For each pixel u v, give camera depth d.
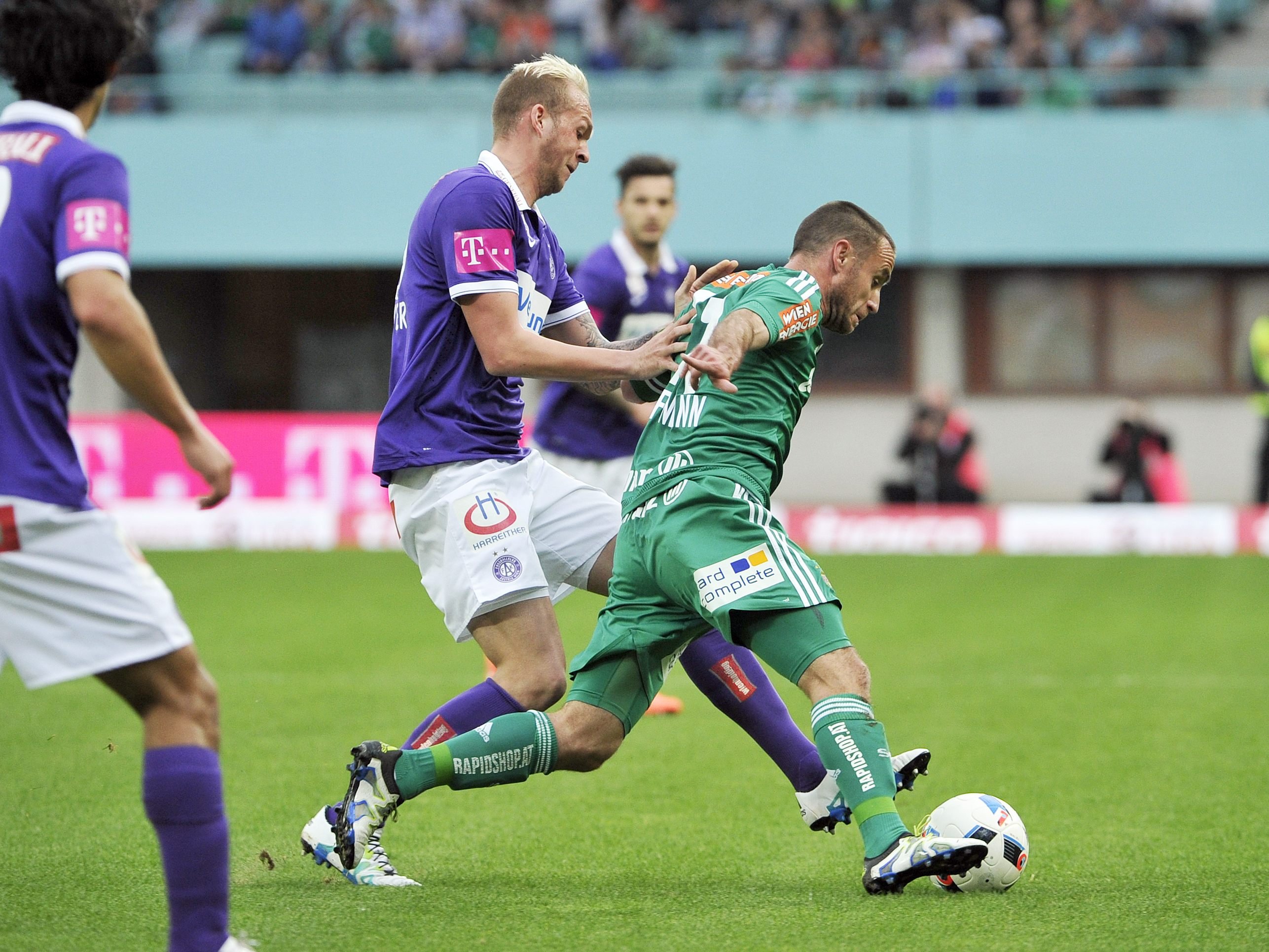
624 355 14.26
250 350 76.19
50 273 10.27
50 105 10.70
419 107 69.69
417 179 68.75
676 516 13.80
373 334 76.12
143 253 69.12
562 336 16.75
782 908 13.12
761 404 14.08
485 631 14.84
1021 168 67.81
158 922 12.73
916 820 17.39
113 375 10.16
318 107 69.94
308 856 15.37
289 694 26.42
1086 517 58.03
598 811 17.77
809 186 68.31
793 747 15.15
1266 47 75.94
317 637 34.16
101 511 10.52
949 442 61.25
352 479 58.25
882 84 68.50
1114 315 70.69
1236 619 37.56
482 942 11.99
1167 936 12.11
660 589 14.05
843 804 14.91
